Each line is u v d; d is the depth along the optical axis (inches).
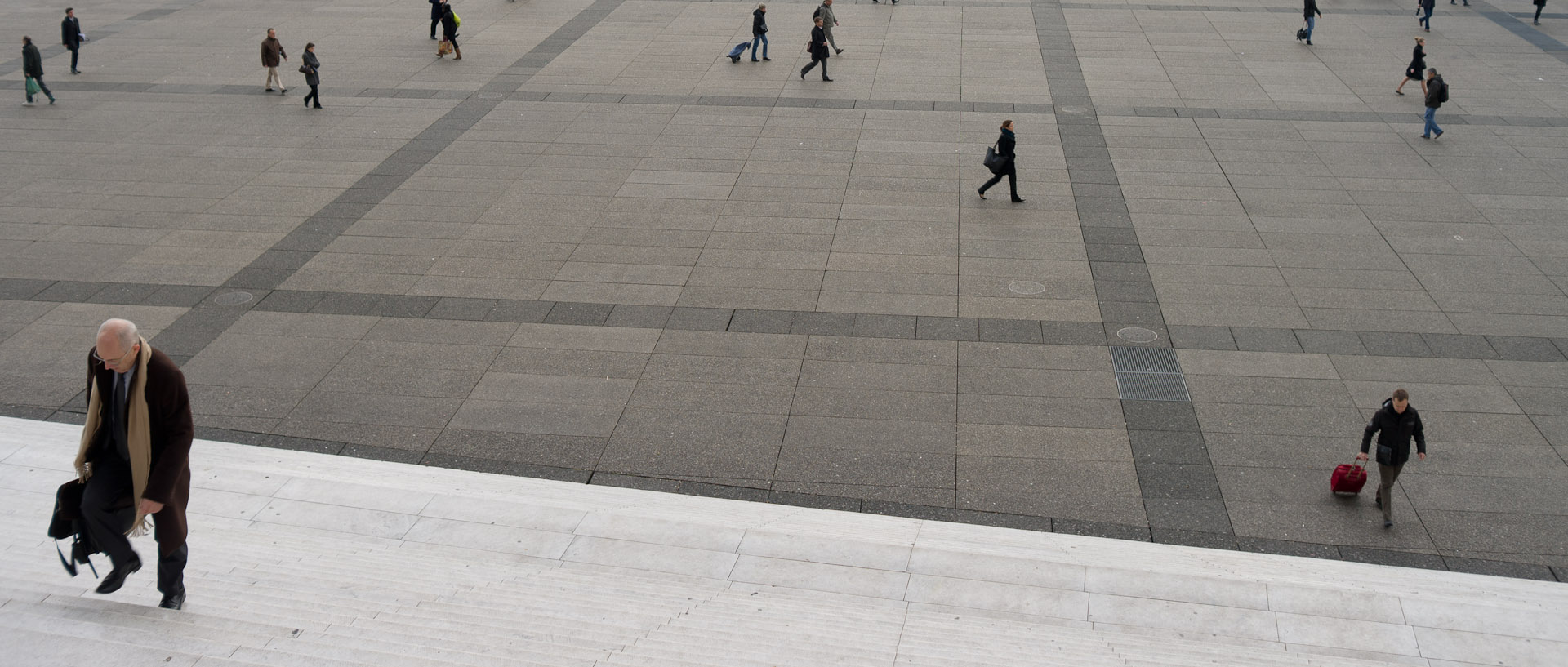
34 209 666.8
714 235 629.9
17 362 497.4
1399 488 406.9
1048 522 393.1
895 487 414.3
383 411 463.5
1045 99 852.0
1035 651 262.5
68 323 534.0
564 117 828.6
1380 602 308.8
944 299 555.8
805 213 657.0
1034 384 481.1
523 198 683.4
